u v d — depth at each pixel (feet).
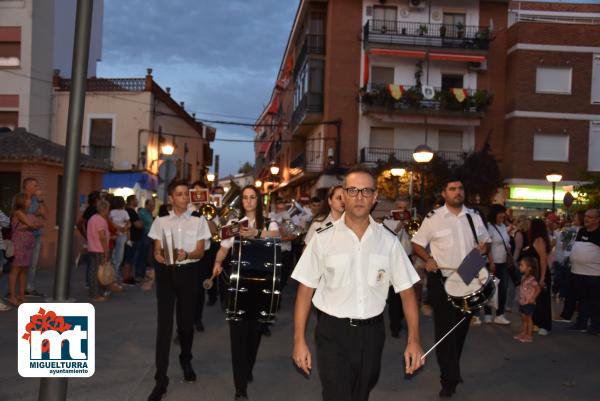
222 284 24.79
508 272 35.50
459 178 20.77
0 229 31.12
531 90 99.96
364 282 12.80
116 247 43.04
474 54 100.53
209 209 28.12
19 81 95.66
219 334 29.25
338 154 100.27
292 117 126.82
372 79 101.24
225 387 20.40
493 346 28.48
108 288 39.14
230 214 25.57
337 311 12.76
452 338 20.10
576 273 32.73
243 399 19.10
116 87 100.37
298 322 12.78
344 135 100.99
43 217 36.65
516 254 38.32
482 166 93.40
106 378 20.98
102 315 32.58
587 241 32.58
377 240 13.03
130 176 91.61
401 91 97.96
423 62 101.76
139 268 48.03
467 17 103.19
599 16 118.11
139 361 23.30
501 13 103.91
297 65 117.80
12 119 96.17
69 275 12.65
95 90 99.60
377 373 13.00
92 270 37.55
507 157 102.27
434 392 20.75
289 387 20.92
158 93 103.81
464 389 21.18
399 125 101.86
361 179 12.77
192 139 137.59
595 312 31.96
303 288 12.94
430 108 99.14
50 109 99.96
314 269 13.00
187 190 20.03
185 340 20.77
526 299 29.78
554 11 118.01
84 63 12.84
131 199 47.52
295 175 119.03
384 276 12.92
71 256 12.73
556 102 100.17
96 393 19.30
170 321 19.26
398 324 29.81
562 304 44.93
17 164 54.75
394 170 67.15
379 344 12.91
